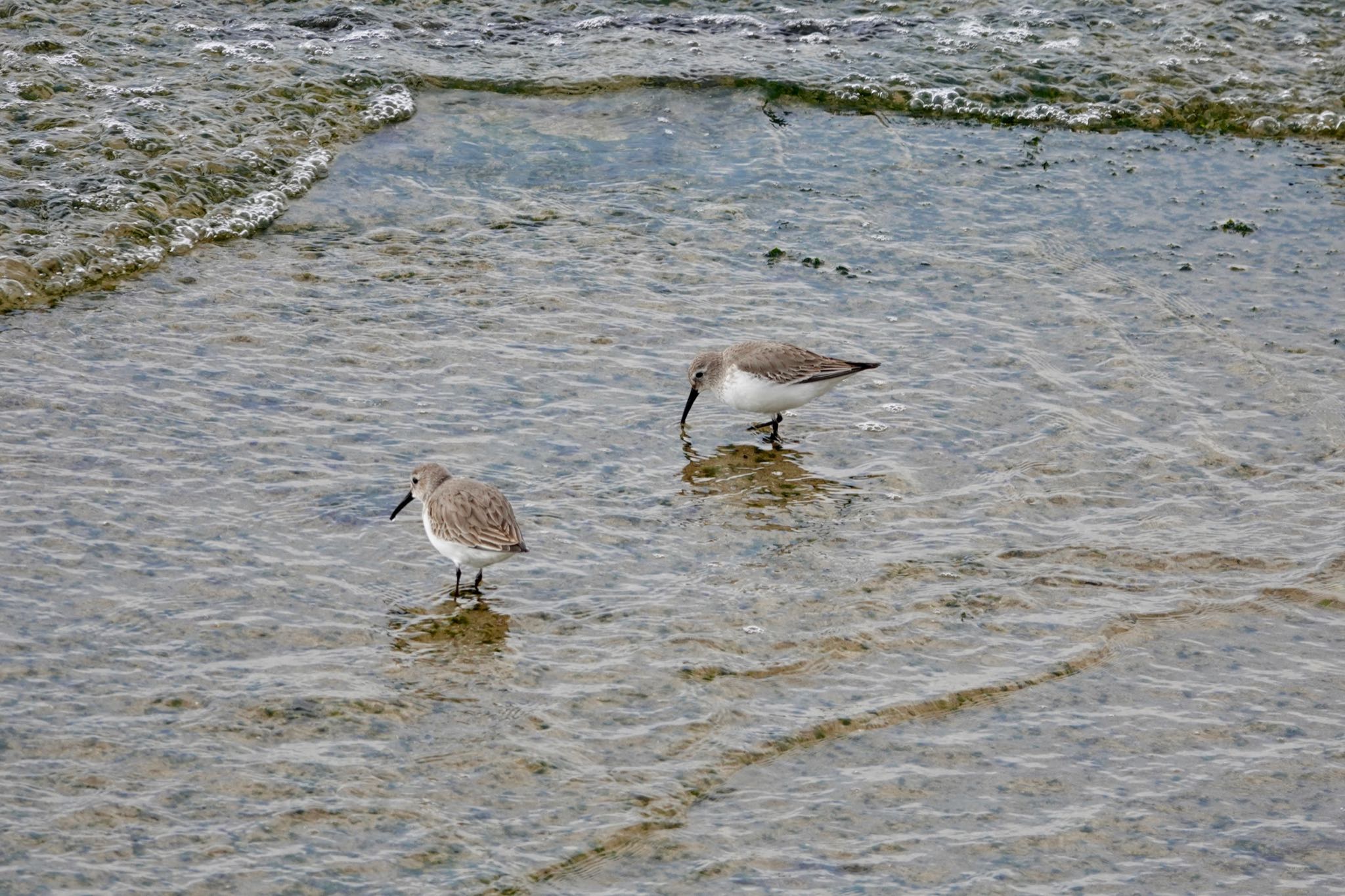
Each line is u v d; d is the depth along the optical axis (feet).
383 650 37.76
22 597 38.37
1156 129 75.51
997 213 66.33
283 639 37.86
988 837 32.04
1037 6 85.25
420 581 41.01
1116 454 48.62
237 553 41.32
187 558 40.83
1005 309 58.18
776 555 42.83
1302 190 69.21
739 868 30.78
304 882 29.55
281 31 79.71
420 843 30.91
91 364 50.80
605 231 63.57
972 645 38.93
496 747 34.17
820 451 48.85
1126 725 36.04
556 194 66.90
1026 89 77.41
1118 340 55.93
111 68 72.64
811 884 30.40
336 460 46.34
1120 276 60.80
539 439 48.47
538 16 84.43
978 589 41.39
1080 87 77.66
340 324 54.90
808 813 32.60
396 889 29.53
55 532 41.32
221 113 69.87
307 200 65.10
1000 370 53.83
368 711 35.22
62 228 59.26
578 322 56.24
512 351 53.93
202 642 37.37
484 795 32.55
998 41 81.87
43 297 55.42
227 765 32.96
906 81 77.25
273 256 60.18
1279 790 33.78
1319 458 48.57
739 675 37.37
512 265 60.44
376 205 65.00
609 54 79.20
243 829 30.96
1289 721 36.27
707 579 41.57
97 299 55.62
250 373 51.01
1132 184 69.62
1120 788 33.78
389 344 53.72
